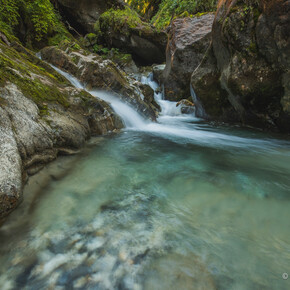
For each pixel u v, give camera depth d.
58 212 1.80
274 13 3.88
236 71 5.14
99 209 1.87
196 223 1.74
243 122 6.21
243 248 1.49
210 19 9.59
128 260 1.35
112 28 14.06
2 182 1.61
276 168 3.11
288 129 5.04
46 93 3.40
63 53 7.00
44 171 2.42
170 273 1.28
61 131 2.93
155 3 18.89
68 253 1.39
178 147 4.01
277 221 1.80
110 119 4.67
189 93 10.16
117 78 6.74
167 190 2.27
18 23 9.03
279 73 4.43
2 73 2.78
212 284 1.22
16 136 2.12
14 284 1.18
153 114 7.09
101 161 2.98
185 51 9.44
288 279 1.26
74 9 14.87
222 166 3.09
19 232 1.55
